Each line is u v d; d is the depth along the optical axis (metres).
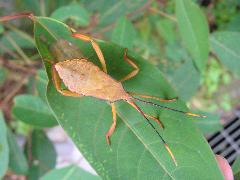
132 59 0.09
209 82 0.22
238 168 0.09
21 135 0.20
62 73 0.09
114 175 0.09
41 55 0.09
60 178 0.11
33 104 0.11
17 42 0.13
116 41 0.12
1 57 0.13
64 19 0.12
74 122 0.09
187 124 0.09
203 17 0.11
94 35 0.14
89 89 0.09
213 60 0.22
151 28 0.18
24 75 0.14
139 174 0.09
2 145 0.10
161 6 0.17
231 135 0.17
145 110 0.09
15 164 0.13
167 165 0.09
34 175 0.14
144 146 0.09
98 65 0.09
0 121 0.10
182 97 0.13
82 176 0.11
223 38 0.12
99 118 0.09
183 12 0.11
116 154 0.09
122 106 0.09
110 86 0.09
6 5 0.15
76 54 0.09
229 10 0.19
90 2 0.14
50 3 0.14
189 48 0.11
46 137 0.14
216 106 0.22
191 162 0.09
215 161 0.09
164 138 0.09
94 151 0.09
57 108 0.09
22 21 0.14
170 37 0.16
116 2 0.14
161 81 0.09
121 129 0.09
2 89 0.17
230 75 0.22
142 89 0.09
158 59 0.19
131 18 0.14
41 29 0.09
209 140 0.17
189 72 0.13
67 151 0.21
